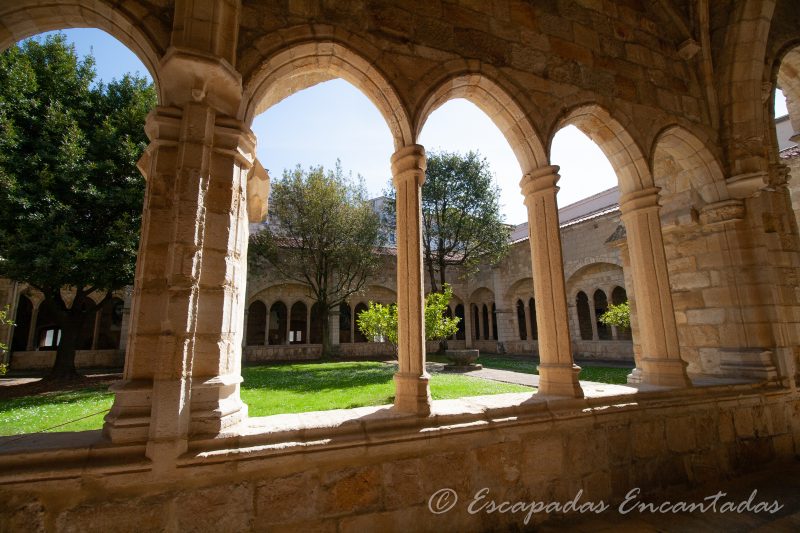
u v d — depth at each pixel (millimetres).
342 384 8672
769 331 4680
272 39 3045
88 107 11164
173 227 2406
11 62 9688
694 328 5309
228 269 2641
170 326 2299
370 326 10414
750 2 5059
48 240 9320
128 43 2902
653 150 4613
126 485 2117
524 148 4109
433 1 3793
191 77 2586
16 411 6289
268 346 17703
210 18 2684
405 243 3344
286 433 2465
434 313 10773
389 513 2635
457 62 3730
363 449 2611
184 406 2281
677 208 5602
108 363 15234
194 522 2211
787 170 5227
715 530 3002
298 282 19078
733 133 5129
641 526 3074
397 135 3615
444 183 18938
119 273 10383
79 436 2322
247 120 2963
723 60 5258
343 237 18016
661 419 3814
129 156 10594
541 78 4137
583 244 15805
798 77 6262
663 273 4383
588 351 15641
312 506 2461
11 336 13461
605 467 3432
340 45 3246
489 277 21266
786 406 4574
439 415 2906
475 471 2941
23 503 1985
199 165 2527
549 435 3273
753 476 4062
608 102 4473
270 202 18484
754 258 4844
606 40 4711
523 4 4285
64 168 9656
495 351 20391
